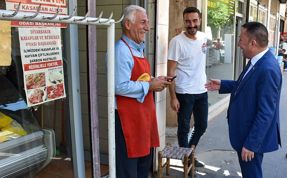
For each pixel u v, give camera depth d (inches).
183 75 156.9
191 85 157.2
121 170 103.7
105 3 152.7
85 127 119.1
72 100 99.4
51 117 95.5
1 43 78.6
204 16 244.4
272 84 106.0
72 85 99.0
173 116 241.8
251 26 110.7
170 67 156.3
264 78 106.6
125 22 99.8
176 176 161.8
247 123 112.1
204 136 225.1
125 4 149.7
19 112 88.2
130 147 102.0
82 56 123.3
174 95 157.3
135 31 99.6
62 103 98.0
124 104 100.5
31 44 86.1
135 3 140.2
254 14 429.1
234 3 337.1
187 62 156.3
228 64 342.0
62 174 98.5
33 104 89.6
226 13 313.7
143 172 115.0
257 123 106.9
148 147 105.6
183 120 160.9
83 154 104.3
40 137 91.1
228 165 179.2
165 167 167.6
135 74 100.6
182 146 163.3
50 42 91.7
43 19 57.9
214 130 238.4
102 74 153.9
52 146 94.6
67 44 96.8
